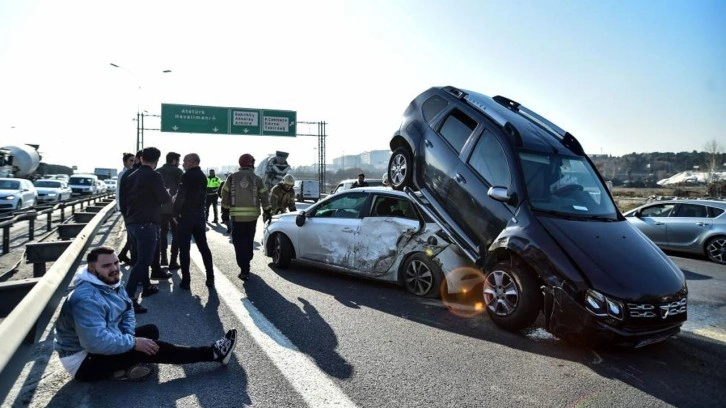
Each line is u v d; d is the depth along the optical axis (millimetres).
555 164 5336
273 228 7758
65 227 7871
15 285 3850
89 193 34438
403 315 5148
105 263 3312
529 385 3459
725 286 7305
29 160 35062
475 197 5367
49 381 3414
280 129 33844
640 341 3893
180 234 6105
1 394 2422
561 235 4398
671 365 3916
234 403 3109
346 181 23344
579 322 4008
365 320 4953
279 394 3248
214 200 15125
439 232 5766
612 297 3883
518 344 4312
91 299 3195
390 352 4059
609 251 4281
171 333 4465
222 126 32844
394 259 6133
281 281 6730
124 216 5598
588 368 3803
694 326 5086
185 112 32281
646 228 10758
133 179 5344
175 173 7887
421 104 6773
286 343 4238
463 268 5645
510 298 4633
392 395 3258
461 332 4621
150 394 3227
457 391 3338
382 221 6340
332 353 4016
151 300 5633
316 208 7402
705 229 9688
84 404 3078
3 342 2422
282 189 10531
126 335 3279
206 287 6297
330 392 3289
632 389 3436
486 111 5746
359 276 6742
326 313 5176
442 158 5965
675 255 10602
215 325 4719
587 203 5117
